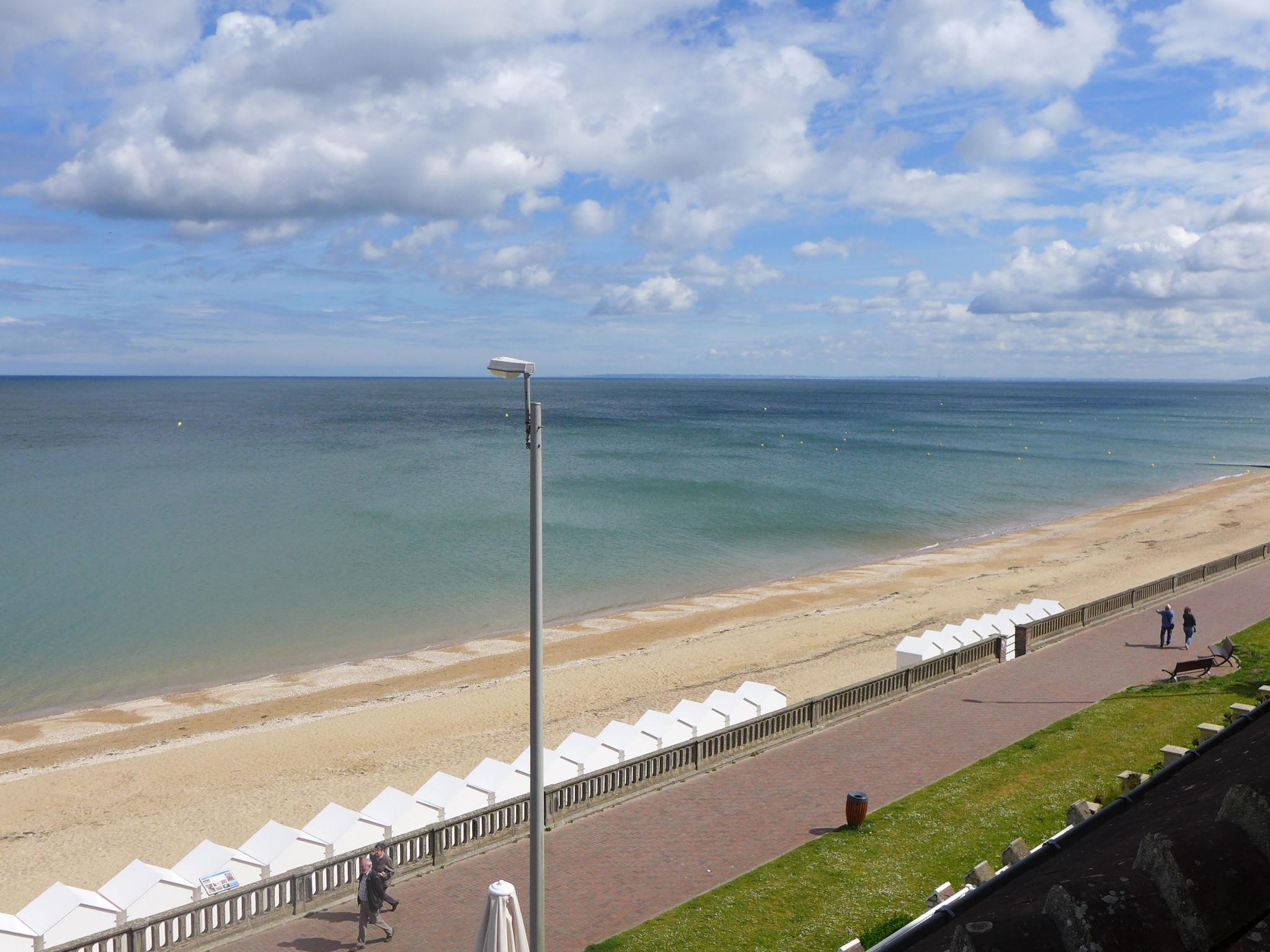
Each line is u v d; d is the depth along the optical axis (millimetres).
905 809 20062
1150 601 40125
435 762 30312
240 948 16109
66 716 36750
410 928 16594
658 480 111312
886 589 57219
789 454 146625
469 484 106312
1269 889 3809
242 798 27844
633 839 19562
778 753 24078
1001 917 4031
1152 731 24000
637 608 54500
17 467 121062
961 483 113875
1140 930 3664
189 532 75875
